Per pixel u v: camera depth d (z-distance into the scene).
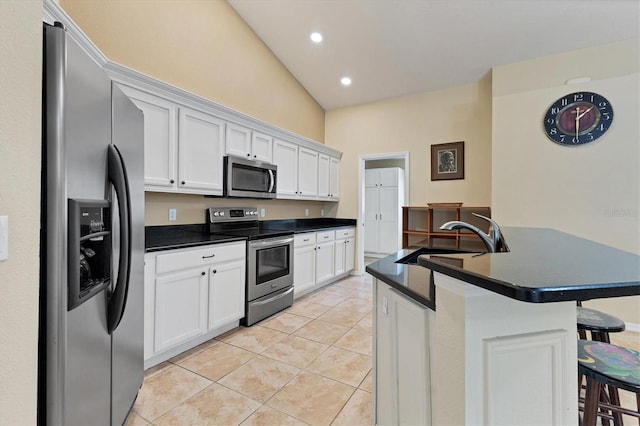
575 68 3.16
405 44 3.53
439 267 0.80
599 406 1.29
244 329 2.87
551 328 0.80
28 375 0.78
